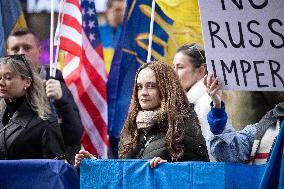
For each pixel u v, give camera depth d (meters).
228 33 11.71
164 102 12.62
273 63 11.67
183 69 14.72
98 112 17.20
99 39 17.56
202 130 14.06
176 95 12.66
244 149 12.47
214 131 12.05
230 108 15.80
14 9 17.88
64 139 15.45
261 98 15.56
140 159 12.22
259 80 11.73
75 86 17.28
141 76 12.78
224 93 15.83
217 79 11.81
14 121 13.38
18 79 13.50
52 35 16.17
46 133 13.29
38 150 13.30
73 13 17.03
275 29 11.61
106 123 17.16
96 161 12.12
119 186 12.03
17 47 16.06
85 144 17.12
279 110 12.46
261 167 11.69
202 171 11.55
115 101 17.00
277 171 11.39
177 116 12.45
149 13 17.12
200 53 14.78
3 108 13.73
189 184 11.62
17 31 16.16
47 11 21.47
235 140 12.34
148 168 11.88
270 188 11.40
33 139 13.27
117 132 16.86
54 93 15.47
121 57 17.16
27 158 13.26
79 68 17.33
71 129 15.48
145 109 12.73
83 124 17.19
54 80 15.57
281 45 11.62
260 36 11.66
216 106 11.97
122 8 21.91
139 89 12.80
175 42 16.94
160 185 11.80
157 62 12.88
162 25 17.00
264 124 12.55
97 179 12.11
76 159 12.40
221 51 11.76
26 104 13.48
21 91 13.53
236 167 11.55
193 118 12.58
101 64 17.44
